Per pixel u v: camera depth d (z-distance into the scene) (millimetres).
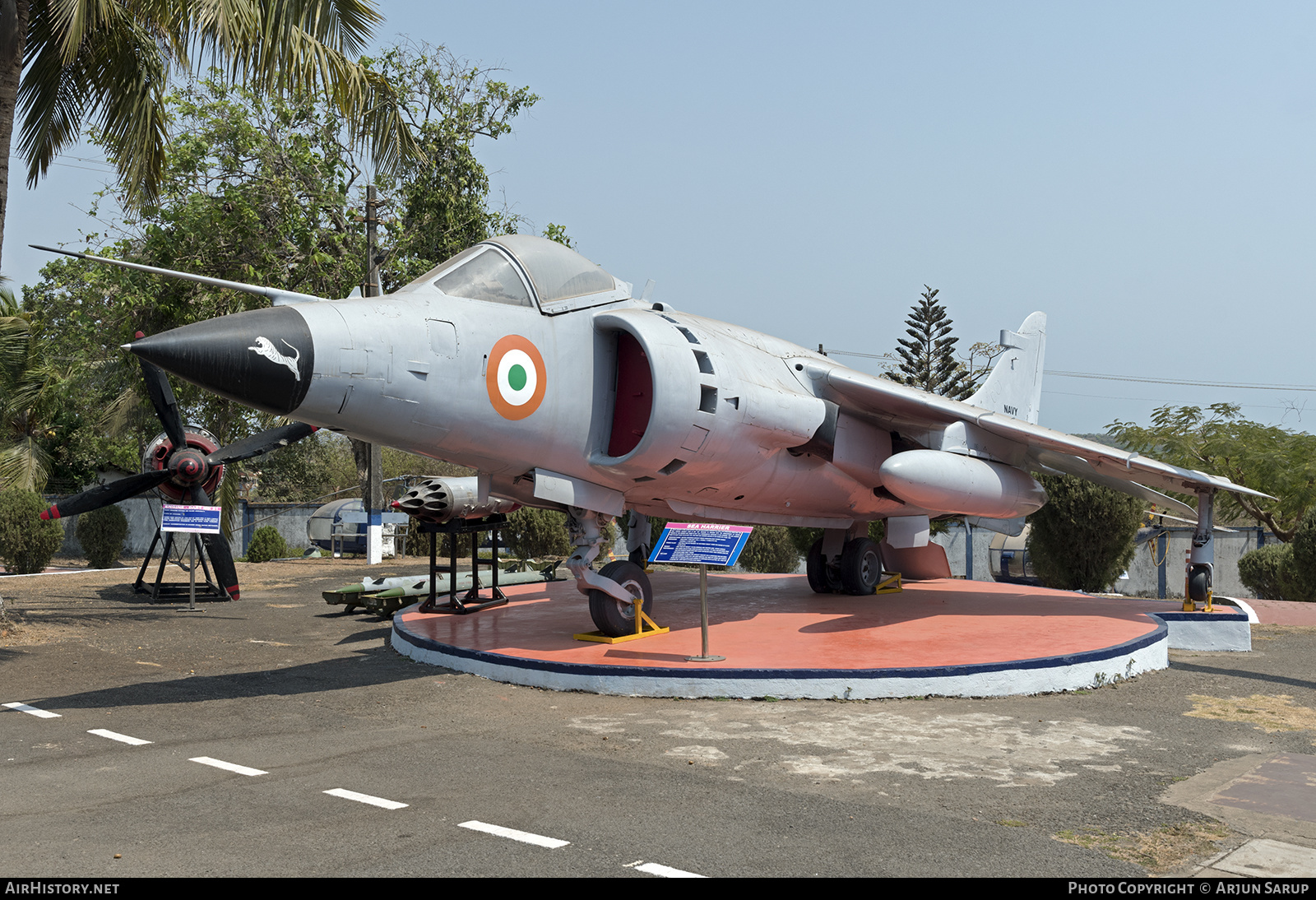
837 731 6559
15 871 3881
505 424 8562
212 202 24672
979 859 4109
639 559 14188
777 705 7449
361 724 6840
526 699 7727
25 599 15742
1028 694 7922
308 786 5191
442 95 27875
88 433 31531
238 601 15836
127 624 12797
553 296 9164
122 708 7387
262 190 25406
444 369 8086
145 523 31391
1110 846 4297
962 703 7527
